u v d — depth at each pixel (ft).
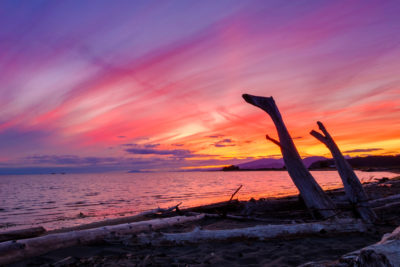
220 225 24.31
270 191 81.61
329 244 15.30
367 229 18.12
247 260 13.00
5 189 147.13
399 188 49.90
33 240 15.26
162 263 12.75
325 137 24.02
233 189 101.04
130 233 20.59
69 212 50.93
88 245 16.98
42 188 153.48
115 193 98.78
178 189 113.80
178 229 23.20
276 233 17.13
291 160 23.98
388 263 6.84
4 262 13.23
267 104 25.50
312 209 21.54
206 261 12.93
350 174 22.06
